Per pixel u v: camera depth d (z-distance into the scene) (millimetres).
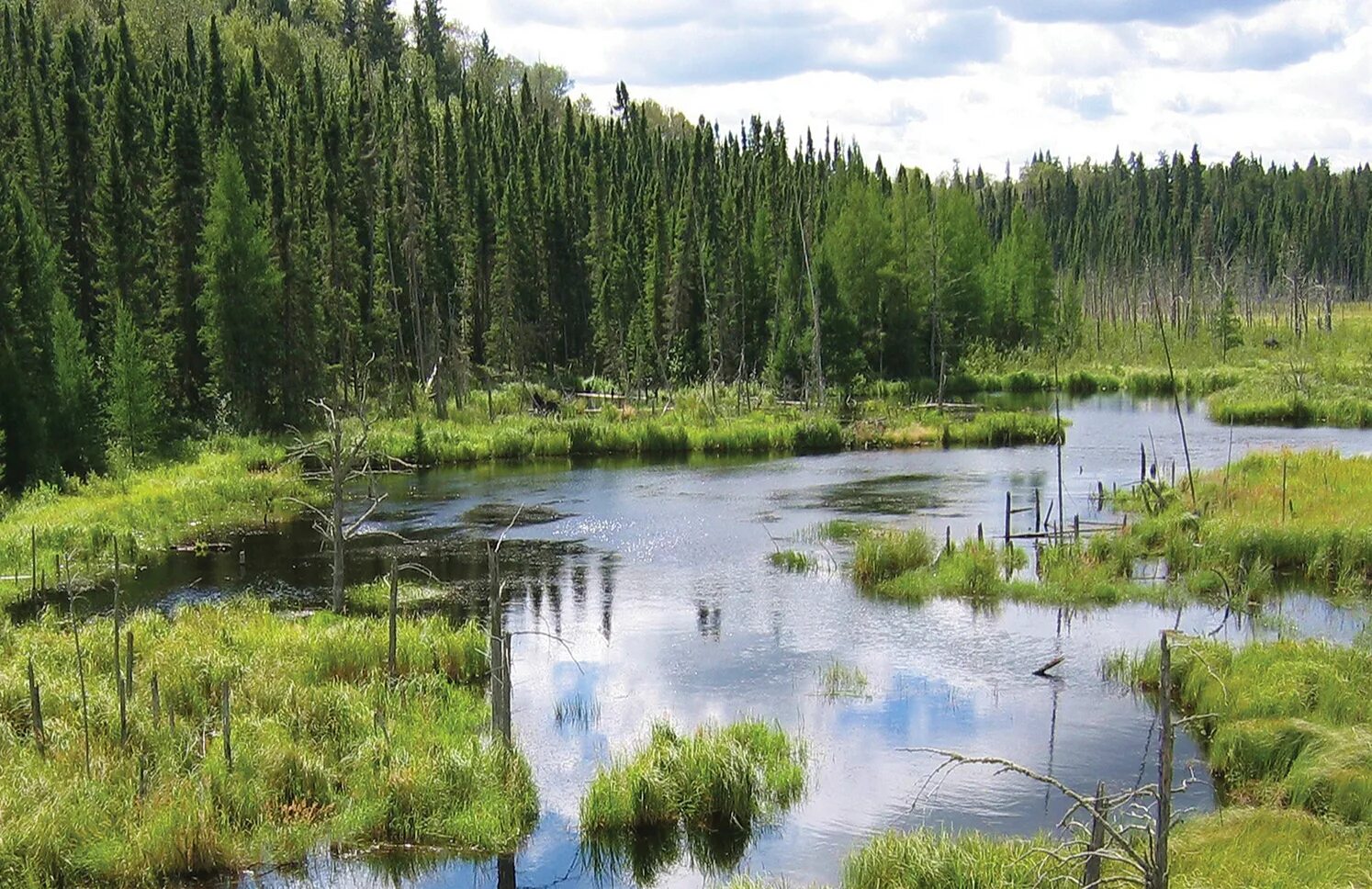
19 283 46656
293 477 45344
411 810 15445
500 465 52000
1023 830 15336
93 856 13773
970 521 36594
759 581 29875
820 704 20406
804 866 14594
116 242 57656
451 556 33562
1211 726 18328
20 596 28391
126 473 44812
